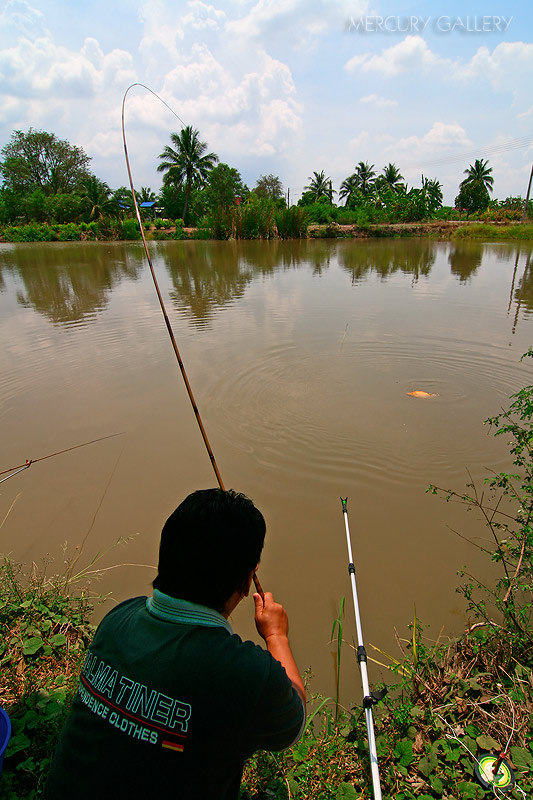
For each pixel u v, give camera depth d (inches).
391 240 1489.9
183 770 42.3
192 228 1882.4
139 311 469.4
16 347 358.0
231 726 43.2
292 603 128.9
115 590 134.3
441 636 116.6
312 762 81.7
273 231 1593.3
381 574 137.9
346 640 118.0
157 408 247.8
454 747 82.2
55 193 2277.3
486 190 2374.5
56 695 90.7
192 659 43.9
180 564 48.8
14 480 187.8
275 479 185.3
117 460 200.5
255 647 47.4
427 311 445.4
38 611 114.7
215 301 511.5
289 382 277.9
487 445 207.0
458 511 165.2
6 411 248.2
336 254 1035.3
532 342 342.0
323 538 153.3
